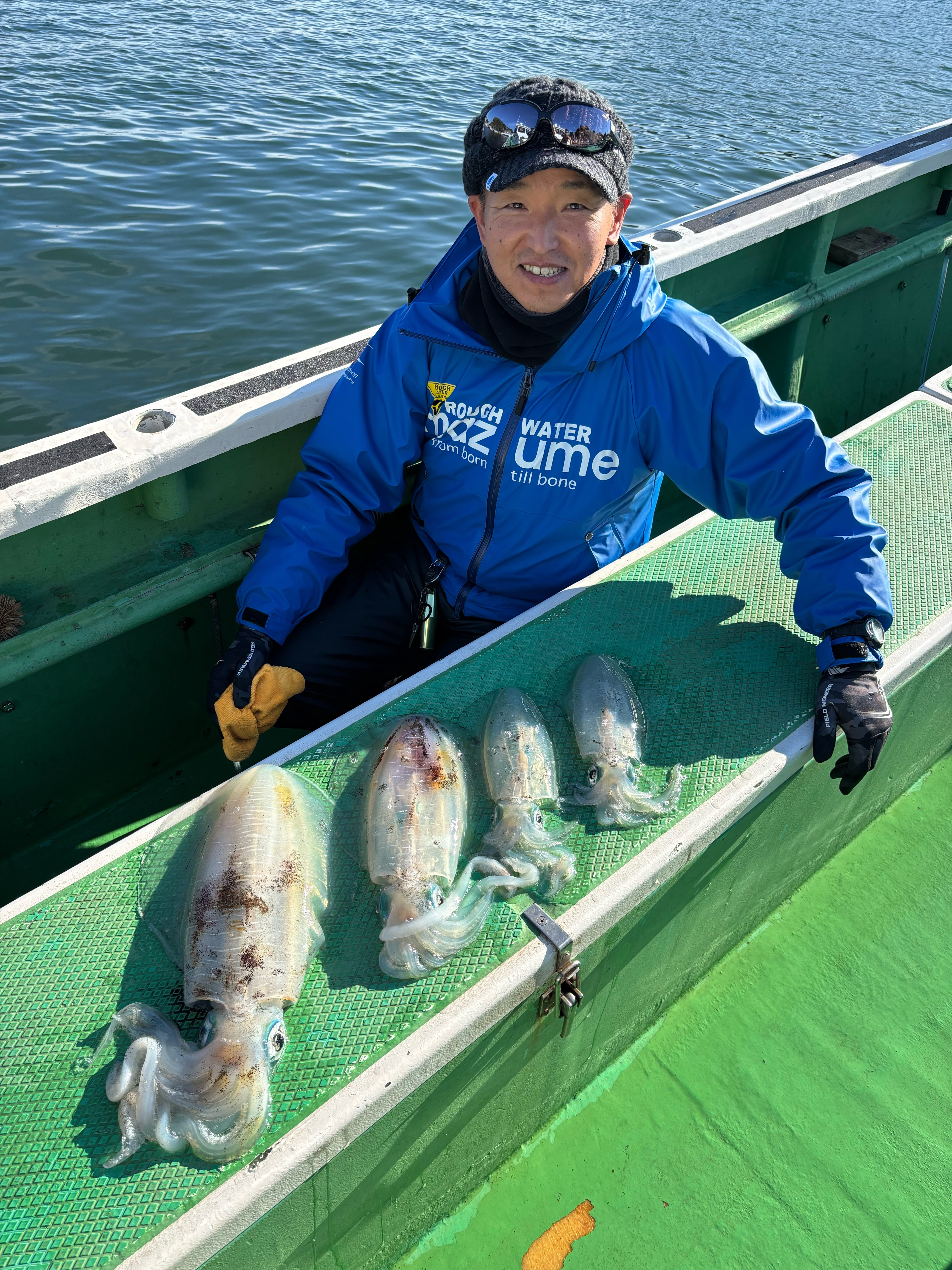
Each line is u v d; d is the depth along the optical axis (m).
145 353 6.36
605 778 1.53
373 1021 1.21
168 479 1.97
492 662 1.76
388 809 1.42
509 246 1.62
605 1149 1.71
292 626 1.97
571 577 2.06
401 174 9.09
